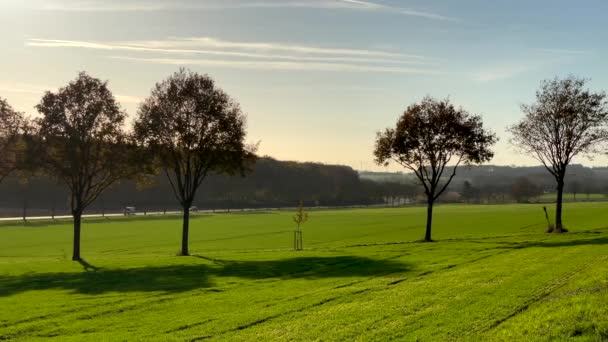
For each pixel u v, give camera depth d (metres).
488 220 123.50
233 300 28.81
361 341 19.09
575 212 137.12
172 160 61.66
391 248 56.88
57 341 21.42
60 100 58.91
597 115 68.12
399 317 22.11
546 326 19.00
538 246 49.47
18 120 58.94
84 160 60.47
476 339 18.38
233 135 60.69
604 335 17.78
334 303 26.31
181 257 57.22
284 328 21.61
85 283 38.34
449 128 66.69
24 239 99.81
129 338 21.41
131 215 182.75
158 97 60.59
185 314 25.58
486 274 31.98
